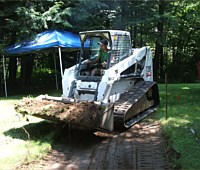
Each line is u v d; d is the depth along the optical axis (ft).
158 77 68.08
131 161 17.65
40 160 17.99
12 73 55.26
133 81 29.94
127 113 24.95
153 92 31.37
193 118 25.23
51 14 45.75
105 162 17.70
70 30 50.08
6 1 44.98
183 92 41.19
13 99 40.16
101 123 21.06
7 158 17.63
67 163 17.69
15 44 45.65
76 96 25.99
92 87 25.29
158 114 28.32
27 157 17.87
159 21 57.41
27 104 23.27
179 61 70.85
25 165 17.01
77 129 24.26
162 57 68.80
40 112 21.34
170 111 28.66
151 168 16.44
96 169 16.71
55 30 45.37
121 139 22.08
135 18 56.80
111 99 25.80
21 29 43.34
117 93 26.99
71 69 27.30
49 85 58.75
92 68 27.25
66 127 23.82
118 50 27.20
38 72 67.26
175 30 63.98
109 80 24.99
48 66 67.72
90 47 28.27
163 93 40.40
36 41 44.04
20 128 24.43
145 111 29.22
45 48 43.47
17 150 18.99
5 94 45.93
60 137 22.59
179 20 62.03
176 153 17.54
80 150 19.97
